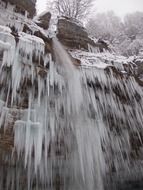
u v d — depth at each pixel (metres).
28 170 4.34
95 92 6.74
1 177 4.14
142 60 11.20
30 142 4.38
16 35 5.09
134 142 7.15
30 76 4.92
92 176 5.51
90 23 27.73
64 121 5.38
